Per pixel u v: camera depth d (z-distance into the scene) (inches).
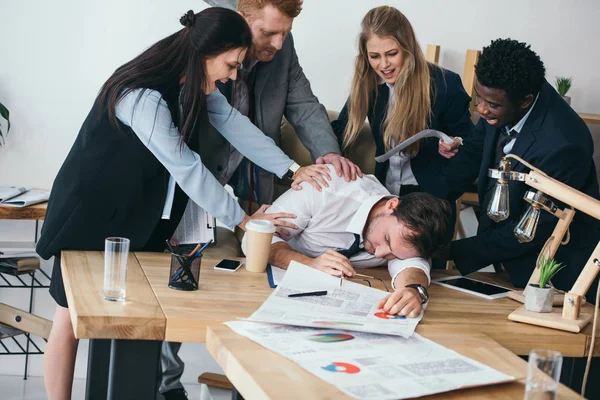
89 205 84.0
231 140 97.3
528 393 45.3
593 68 142.0
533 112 87.8
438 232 79.5
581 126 88.0
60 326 88.8
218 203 85.3
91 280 73.7
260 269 82.9
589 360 69.0
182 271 72.8
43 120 130.0
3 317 126.1
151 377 65.5
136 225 86.6
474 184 124.8
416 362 55.5
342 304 71.1
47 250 84.9
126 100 82.0
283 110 109.1
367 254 90.0
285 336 59.7
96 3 127.6
